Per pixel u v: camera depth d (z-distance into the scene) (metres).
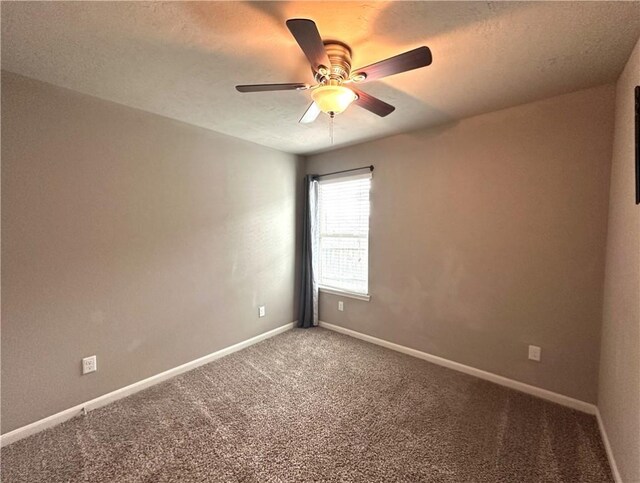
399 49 1.54
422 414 2.02
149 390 2.35
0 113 1.72
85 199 2.06
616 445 1.53
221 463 1.60
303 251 3.73
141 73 1.78
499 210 2.38
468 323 2.59
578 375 2.08
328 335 3.52
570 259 2.09
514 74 1.79
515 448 1.71
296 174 3.75
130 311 2.30
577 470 1.56
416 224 2.88
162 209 2.48
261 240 3.34
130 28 1.37
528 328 2.28
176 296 2.59
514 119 2.28
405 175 2.94
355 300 3.44
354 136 3.03
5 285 1.76
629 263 1.46
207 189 2.80
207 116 2.46
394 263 3.06
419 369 2.68
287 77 1.84
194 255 2.72
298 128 2.76
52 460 1.63
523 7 1.23
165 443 1.75
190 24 1.35
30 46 1.50
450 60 1.64
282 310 3.62
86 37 1.44
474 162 2.50
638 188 1.30
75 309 2.03
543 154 2.17
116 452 1.68
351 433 1.83
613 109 1.90
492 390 2.33
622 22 1.30
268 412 2.05
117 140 2.20
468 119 2.52
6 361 1.77
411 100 2.16
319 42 1.18
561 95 2.08
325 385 2.40
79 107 2.01
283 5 1.23
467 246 2.57
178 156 2.57
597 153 1.96
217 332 2.92
